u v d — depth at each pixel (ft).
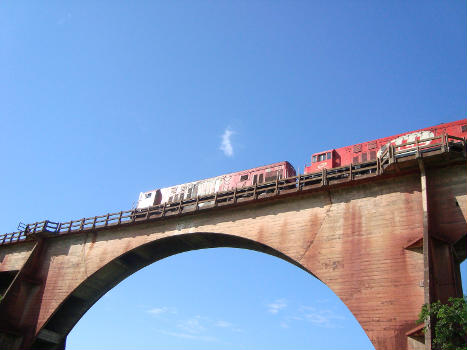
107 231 136.26
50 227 147.64
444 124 107.14
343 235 94.73
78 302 137.59
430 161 89.30
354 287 87.45
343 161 120.37
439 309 69.97
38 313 132.16
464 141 88.02
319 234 97.96
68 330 136.87
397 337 78.59
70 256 138.72
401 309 80.43
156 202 156.56
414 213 88.69
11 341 128.88
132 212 133.18
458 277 86.89
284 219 105.19
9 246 157.58
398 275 83.97
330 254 94.07
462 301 69.36
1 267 154.51
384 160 95.86
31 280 138.31
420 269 82.23
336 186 100.37
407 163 90.38
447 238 83.66
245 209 113.09
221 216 116.16
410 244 84.64
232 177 140.87
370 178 96.27
